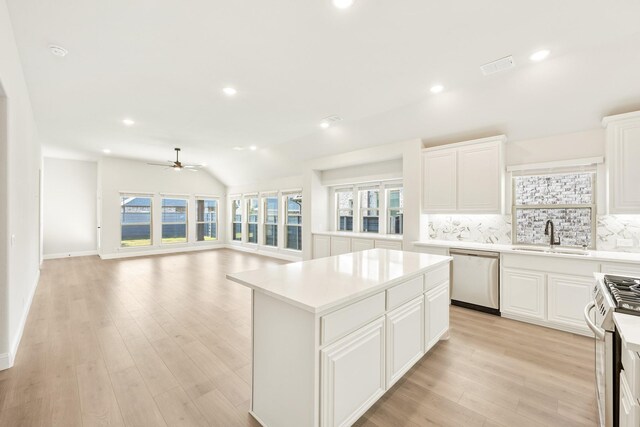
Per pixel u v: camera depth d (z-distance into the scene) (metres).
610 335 1.32
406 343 2.04
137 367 2.28
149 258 7.46
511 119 3.49
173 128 4.79
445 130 4.02
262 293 1.67
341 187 6.23
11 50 2.18
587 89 2.86
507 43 2.38
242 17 2.04
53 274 5.54
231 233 9.56
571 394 1.95
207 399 1.90
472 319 3.31
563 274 2.96
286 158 6.45
